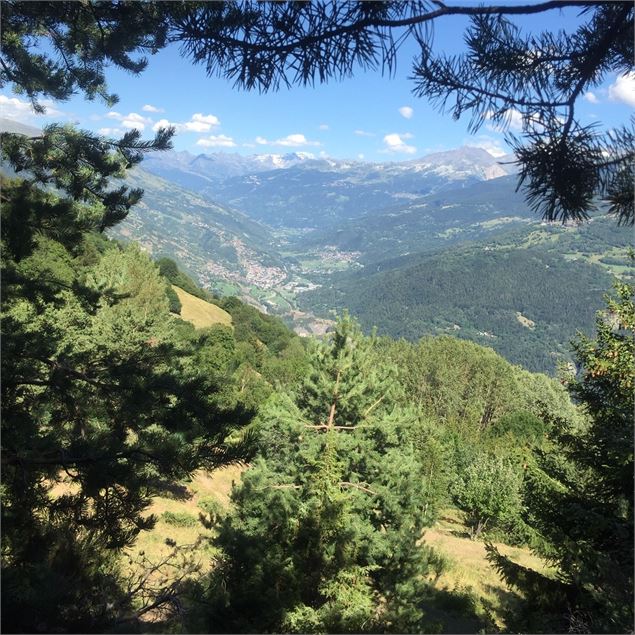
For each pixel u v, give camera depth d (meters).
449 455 29.42
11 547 3.99
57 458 4.58
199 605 6.16
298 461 11.94
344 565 8.33
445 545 21.59
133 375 6.08
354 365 13.71
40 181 7.81
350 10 2.01
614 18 2.00
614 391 8.68
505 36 2.09
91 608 3.84
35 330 6.68
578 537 6.94
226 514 10.59
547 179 2.12
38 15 5.34
